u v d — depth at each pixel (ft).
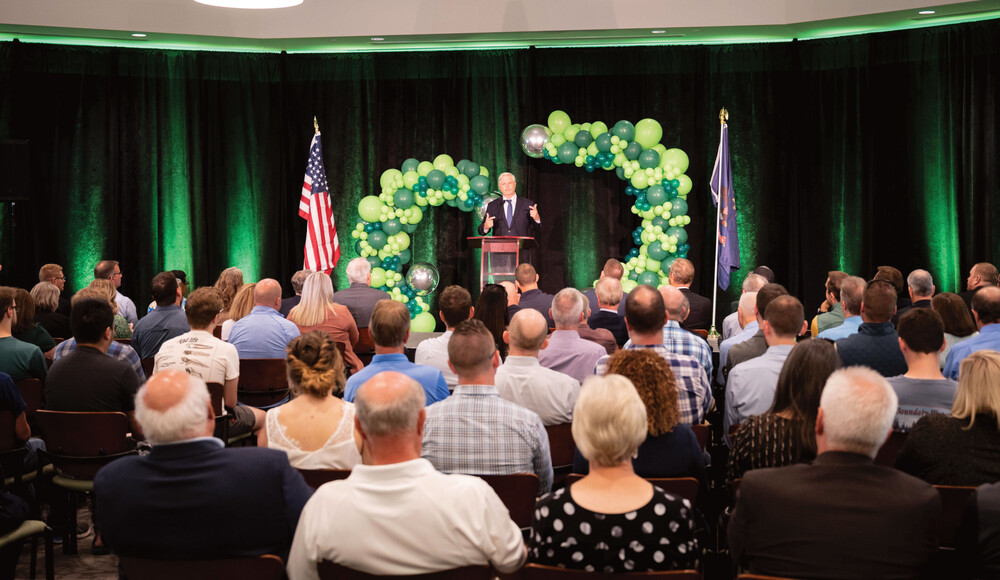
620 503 6.75
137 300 33.06
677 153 30.30
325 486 7.11
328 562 7.08
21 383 14.15
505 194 30.78
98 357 12.64
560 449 11.48
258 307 16.69
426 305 32.96
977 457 8.75
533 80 32.37
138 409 7.43
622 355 9.14
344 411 9.80
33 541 12.53
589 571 6.68
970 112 27.94
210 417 7.80
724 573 10.60
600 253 33.71
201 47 32.94
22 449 12.27
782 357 11.69
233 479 7.43
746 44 31.45
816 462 6.82
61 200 32.27
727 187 28.48
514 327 11.37
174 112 32.96
